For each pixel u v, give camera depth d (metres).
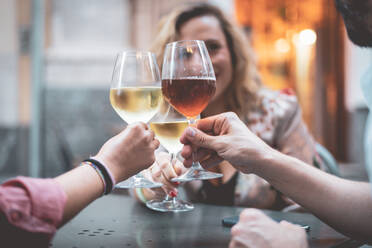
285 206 1.49
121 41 5.49
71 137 5.34
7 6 4.79
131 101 0.96
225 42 1.68
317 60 6.76
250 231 0.75
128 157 0.82
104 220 1.04
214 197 1.53
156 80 1.01
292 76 7.02
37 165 4.91
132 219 1.05
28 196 0.69
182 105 1.01
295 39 6.99
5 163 4.79
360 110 5.76
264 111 1.59
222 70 1.65
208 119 1.06
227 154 0.97
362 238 0.90
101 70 5.41
